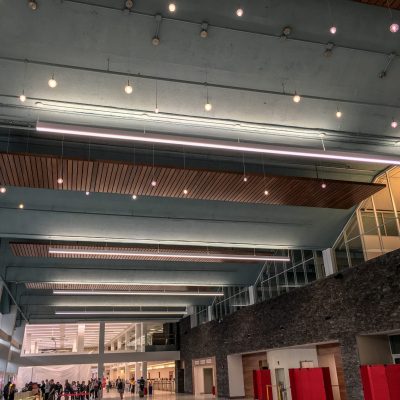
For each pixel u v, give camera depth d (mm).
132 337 43125
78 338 32312
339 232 16375
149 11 7457
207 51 8203
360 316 13266
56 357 30766
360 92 9406
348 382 13430
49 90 8727
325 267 16891
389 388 10961
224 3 7531
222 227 15844
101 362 31438
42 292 25578
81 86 8695
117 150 11586
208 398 23719
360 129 10547
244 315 21500
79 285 22094
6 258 19156
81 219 14516
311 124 10195
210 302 29094
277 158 12500
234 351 22281
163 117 9633
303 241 16703
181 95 9102
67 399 28547
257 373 18953
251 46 8188
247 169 12711
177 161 12070
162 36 7859
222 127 10094
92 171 10391
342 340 13945
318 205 13438
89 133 6852
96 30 7652
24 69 8250
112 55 8102
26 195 13344
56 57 8070
